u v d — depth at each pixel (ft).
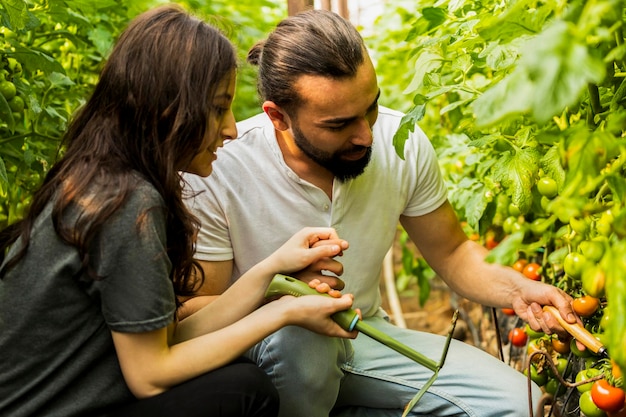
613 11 4.04
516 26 4.71
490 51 5.55
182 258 5.61
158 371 5.30
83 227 5.00
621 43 4.65
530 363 6.13
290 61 5.83
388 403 6.68
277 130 6.50
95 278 5.05
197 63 5.25
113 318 5.14
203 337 5.50
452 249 7.01
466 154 8.19
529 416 6.12
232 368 5.44
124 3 8.99
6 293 5.16
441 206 6.98
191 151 5.36
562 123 6.18
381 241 6.86
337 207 6.57
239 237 6.61
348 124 5.87
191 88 5.24
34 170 7.41
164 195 5.28
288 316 5.52
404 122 5.57
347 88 5.71
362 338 6.94
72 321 5.18
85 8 7.64
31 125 7.57
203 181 6.44
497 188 7.12
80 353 5.26
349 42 5.75
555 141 4.94
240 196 6.53
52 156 7.62
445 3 7.06
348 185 6.56
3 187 6.92
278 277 5.80
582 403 5.74
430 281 13.14
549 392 6.63
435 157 6.95
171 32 5.31
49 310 5.13
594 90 5.34
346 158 6.10
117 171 5.14
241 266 6.73
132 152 5.25
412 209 6.97
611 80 5.36
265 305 5.70
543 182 5.83
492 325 9.45
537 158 5.98
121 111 5.29
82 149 5.28
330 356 6.14
